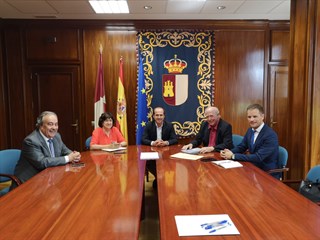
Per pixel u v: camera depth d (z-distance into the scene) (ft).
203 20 14.79
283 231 3.78
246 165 7.55
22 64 14.84
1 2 12.03
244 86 15.23
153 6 12.55
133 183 6.03
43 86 15.03
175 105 15.06
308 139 8.60
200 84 15.07
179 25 14.89
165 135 11.42
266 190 5.50
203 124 11.10
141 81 14.47
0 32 14.51
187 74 15.02
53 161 7.61
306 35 8.51
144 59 14.84
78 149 15.28
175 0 11.82
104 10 13.10
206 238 3.64
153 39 14.84
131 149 10.07
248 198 5.06
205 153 9.23
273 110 15.42
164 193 5.38
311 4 8.28
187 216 4.30
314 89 8.43
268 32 15.06
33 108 15.07
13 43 14.71
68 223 4.08
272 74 15.25
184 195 5.25
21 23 14.58
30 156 7.52
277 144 8.14
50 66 14.93
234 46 15.05
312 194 6.20
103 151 9.70
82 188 5.70
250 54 15.10
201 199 5.03
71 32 14.75
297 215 4.30
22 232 3.81
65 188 5.70
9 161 8.55
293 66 9.15
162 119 11.35
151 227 8.84
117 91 15.05
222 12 13.51
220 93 15.19
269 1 12.01
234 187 5.70
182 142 15.25
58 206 4.74
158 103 15.01
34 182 6.12
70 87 15.06
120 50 14.89
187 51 14.94
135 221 4.14
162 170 7.09
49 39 14.69
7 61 14.79
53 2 12.05
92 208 4.64
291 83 9.24
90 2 12.05
